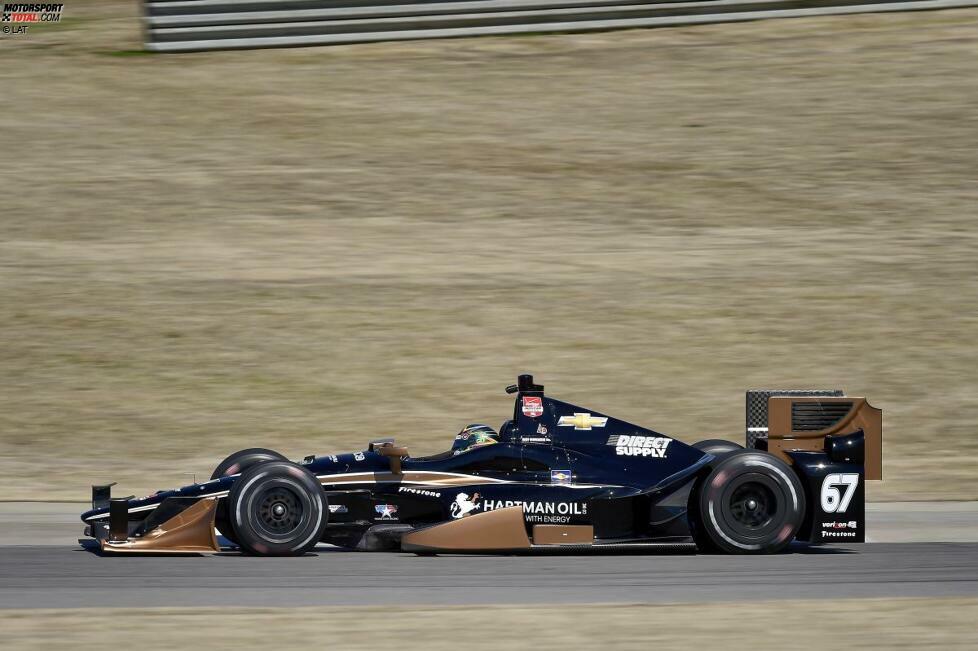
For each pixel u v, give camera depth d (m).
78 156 71.19
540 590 24.64
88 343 53.88
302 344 54.28
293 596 23.61
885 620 21.95
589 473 30.67
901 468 45.16
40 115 75.56
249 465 31.09
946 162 72.25
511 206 67.69
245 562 27.38
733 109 77.25
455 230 65.44
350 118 75.25
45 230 64.06
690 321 57.00
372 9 84.75
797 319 57.41
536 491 30.08
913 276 61.72
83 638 19.98
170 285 59.12
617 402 49.56
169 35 84.50
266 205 67.12
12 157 70.69
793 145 73.75
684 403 49.75
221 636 20.23
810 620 21.86
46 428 46.59
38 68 82.31
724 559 28.97
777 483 29.45
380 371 52.12
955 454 46.56
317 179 69.69
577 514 30.05
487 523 29.16
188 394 49.88
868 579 26.48
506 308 57.88
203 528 28.19
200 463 43.66
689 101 77.88
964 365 53.97
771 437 31.23
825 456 30.72
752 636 20.69
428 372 52.12
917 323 57.41
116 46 86.62
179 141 72.88
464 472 30.44
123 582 24.92
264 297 58.19
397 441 45.88
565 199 68.38
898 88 79.38
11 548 29.75
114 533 28.05
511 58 82.56
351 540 30.06
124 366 52.12
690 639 20.45
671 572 27.03
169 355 53.19
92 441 45.59
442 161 71.50
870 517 37.72
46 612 21.84
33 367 51.66
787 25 88.06
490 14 85.69
